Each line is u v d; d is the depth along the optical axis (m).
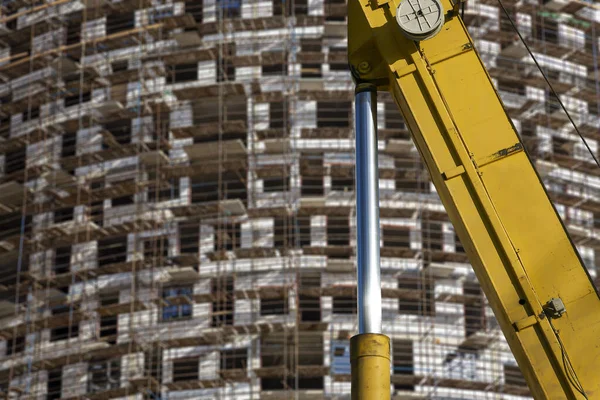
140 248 84.69
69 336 81.00
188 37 90.38
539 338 20.95
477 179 21.83
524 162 22.00
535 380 20.91
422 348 79.06
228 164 84.69
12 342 85.44
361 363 19.38
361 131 21.97
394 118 88.12
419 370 78.50
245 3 92.75
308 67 90.38
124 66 93.19
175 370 79.81
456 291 81.56
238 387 77.75
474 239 21.59
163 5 94.00
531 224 21.72
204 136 89.31
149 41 93.12
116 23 95.31
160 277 82.31
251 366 78.56
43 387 81.81
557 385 20.70
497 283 21.31
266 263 81.69
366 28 22.98
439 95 22.41
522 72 90.75
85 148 90.62
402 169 83.56
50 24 95.88
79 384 80.88
